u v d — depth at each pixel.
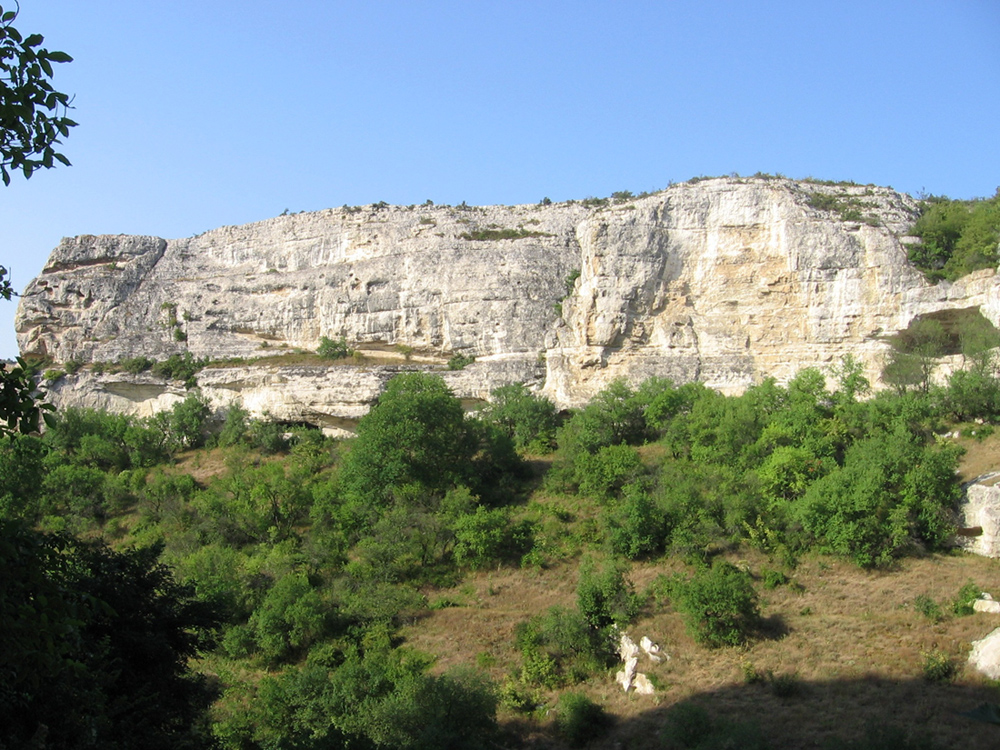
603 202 83.88
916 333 60.62
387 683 34.31
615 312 67.69
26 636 13.36
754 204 68.19
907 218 67.62
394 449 54.53
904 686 30.69
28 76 13.21
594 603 38.25
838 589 38.75
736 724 28.89
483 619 40.41
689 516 44.56
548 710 33.28
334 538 49.06
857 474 43.66
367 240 84.44
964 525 42.09
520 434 64.75
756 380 64.50
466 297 75.50
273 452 69.31
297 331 80.69
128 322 84.31
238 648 39.59
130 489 61.81
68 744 17.39
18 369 13.79
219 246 91.00
